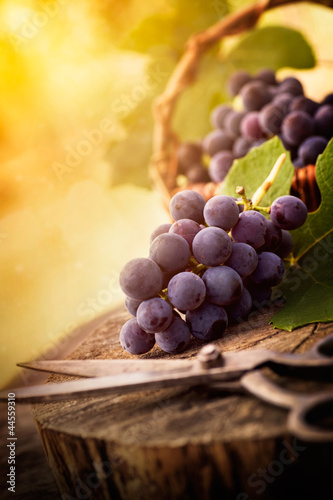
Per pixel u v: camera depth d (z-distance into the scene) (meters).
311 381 0.36
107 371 0.39
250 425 0.35
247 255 0.42
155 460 0.35
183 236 0.42
